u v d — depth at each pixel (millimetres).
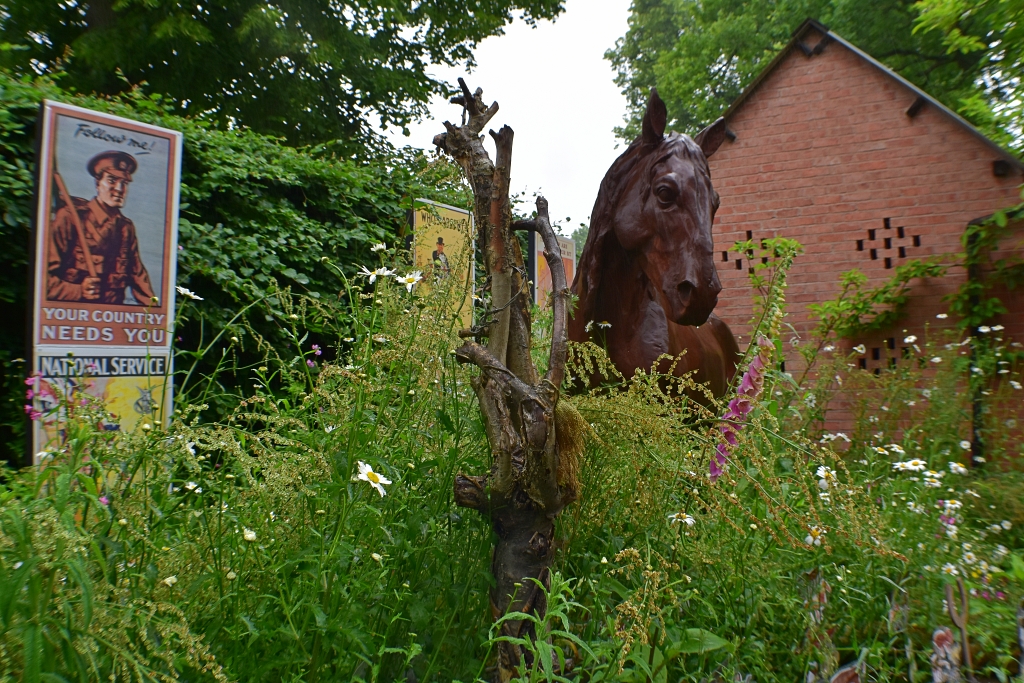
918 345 8531
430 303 2688
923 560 3172
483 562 2246
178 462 2180
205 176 5523
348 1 13203
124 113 5410
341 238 5953
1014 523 5035
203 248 5113
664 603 2523
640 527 2672
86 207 3756
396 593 2008
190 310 4973
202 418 4863
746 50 21656
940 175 8617
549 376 2035
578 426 2137
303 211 6113
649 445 2557
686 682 2369
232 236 5461
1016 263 8039
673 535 2689
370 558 1966
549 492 2037
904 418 7840
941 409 6680
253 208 5766
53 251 3648
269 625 1883
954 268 8469
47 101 3650
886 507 3439
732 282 9289
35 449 3258
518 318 2223
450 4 14352
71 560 1357
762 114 9305
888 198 8789
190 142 5559
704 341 5133
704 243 3770
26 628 1333
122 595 1514
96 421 2057
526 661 1989
